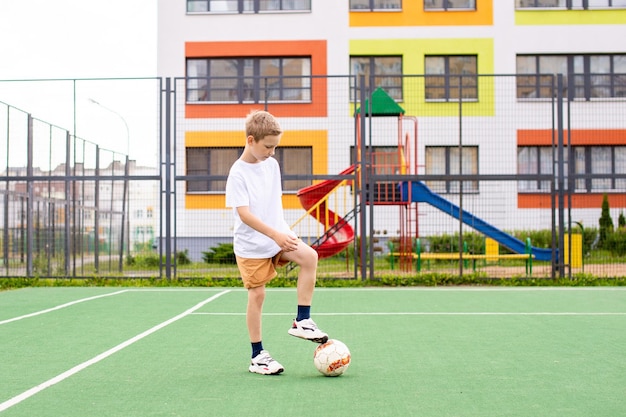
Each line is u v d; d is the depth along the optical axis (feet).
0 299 32.99
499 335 21.70
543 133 75.56
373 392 13.94
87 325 24.21
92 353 18.75
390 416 12.13
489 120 74.84
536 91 78.64
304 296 15.38
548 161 75.61
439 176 41.98
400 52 79.61
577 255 51.26
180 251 51.37
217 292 36.73
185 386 14.61
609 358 17.76
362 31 79.71
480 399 13.38
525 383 14.83
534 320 25.22
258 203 15.56
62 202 51.72
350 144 69.87
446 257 48.67
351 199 65.62
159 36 79.56
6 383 15.07
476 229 51.57
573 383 14.83
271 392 13.97
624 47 80.02
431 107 76.02
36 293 36.17
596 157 76.95
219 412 12.44
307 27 79.61
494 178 41.91
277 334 22.02
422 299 32.78
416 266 53.47
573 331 22.50
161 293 36.14
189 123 55.67
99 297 33.94
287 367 16.69
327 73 79.41
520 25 80.02
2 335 21.97
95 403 13.24
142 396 13.75
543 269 55.57
